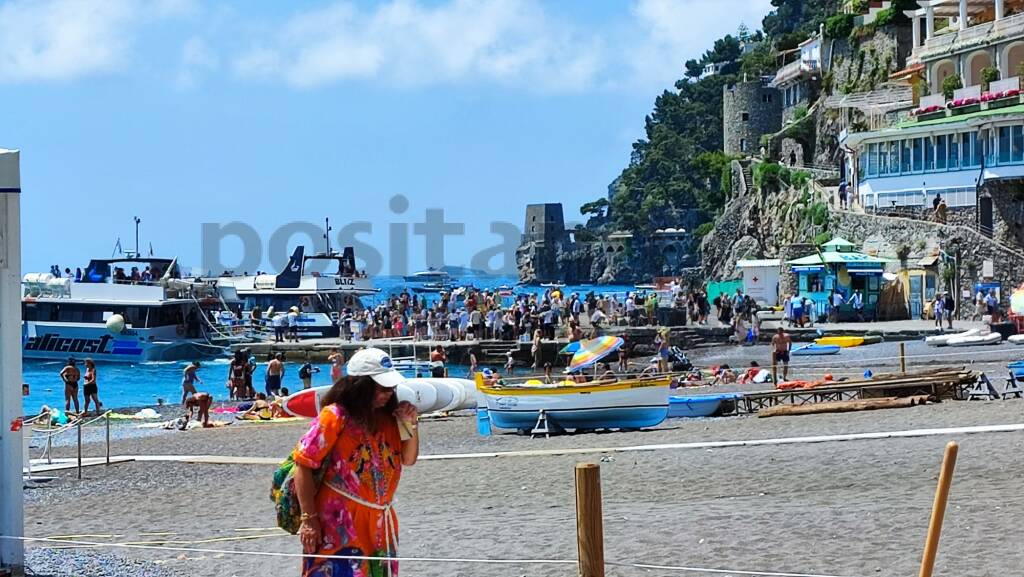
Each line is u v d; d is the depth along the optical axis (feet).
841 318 216.95
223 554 52.85
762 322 219.00
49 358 223.10
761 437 85.10
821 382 112.88
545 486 68.80
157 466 87.51
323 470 29.45
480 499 65.82
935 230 230.07
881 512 52.01
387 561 29.71
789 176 355.56
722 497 61.52
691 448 80.53
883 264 218.38
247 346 222.07
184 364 216.95
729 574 42.75
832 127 382.01
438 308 232.53
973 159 241.55
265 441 104.73
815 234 286.25
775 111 488.85
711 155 619.26
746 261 262.47
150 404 159.94
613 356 197.06
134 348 218.59
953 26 309.01
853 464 68.54
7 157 44.42
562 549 49.24
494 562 43.37
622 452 81.10
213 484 78.33
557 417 99.14
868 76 367.86
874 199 267.39
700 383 140.26
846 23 388.37
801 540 47.44
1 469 45.91
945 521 49.11
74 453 99.60
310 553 29.25
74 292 222.48
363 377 29.68
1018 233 233.14
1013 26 263.08
